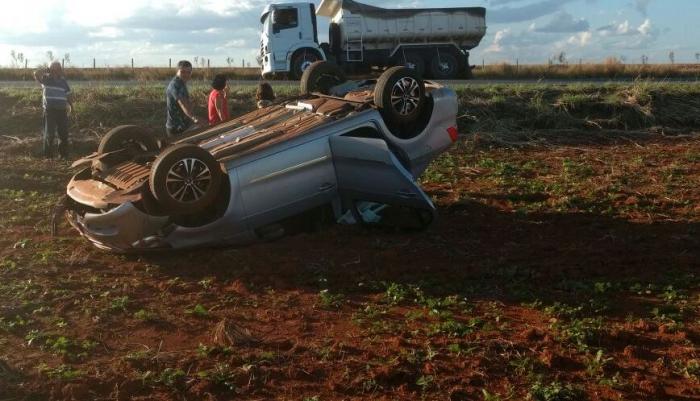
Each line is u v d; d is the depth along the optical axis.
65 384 4.97
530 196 10.77
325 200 8.66
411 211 9.13
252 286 7.09
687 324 6.04
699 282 7.04
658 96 18.50
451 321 6.06
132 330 6.08
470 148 15.27
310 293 6.92
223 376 5.08
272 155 8.10
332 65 10.16
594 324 5.94
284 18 25.52
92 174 9.00
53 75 14.28
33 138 15.83
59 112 14.37
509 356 5.41
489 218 9.71
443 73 27.41
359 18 26.34
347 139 8.31
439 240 8.61
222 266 7.73
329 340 5.76
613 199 10.52
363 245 8.36
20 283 7.12
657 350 5.53
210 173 7.69
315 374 5.19
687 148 15.23
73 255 8.12
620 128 17.53
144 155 8.75
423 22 26.86
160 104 17.77
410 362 5.29
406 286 7.00
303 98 9.89
